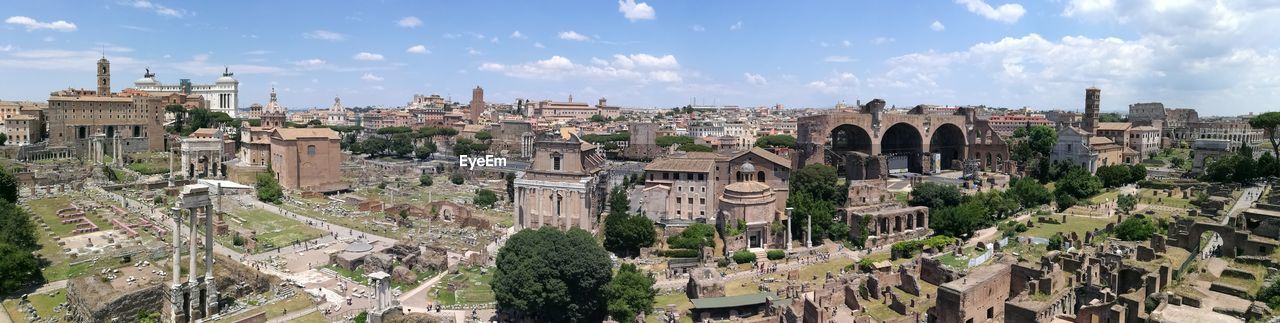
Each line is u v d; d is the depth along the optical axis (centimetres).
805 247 15575
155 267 12588
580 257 11100
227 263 12988
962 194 18675
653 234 15375
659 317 11456
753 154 17150
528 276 10900
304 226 17912
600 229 16712
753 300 11806
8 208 14262
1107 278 10081
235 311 11275
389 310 10831
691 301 12231
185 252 14238
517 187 17362
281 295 12106
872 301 11600
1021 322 9244
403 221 18775
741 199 15388
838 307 11269
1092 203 18325
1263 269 9681
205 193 11075
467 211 19400
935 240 14900
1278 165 19475
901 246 14575
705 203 16850
